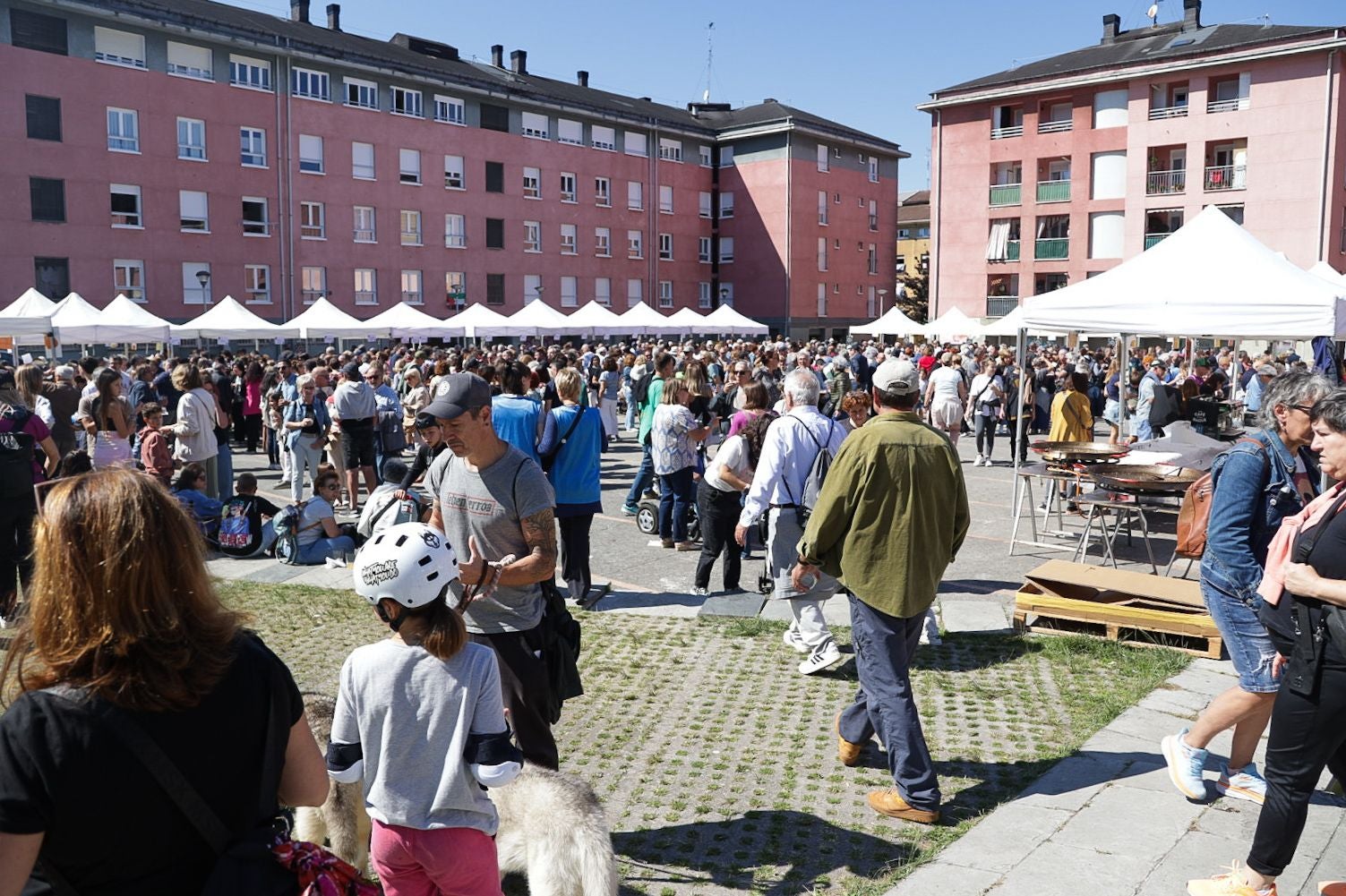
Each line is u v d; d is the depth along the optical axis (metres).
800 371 6.48
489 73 53.75
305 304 42.59
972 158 48.06
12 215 34.41
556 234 52.38
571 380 8.00
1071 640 6.84
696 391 10.67
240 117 40.09
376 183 44.75
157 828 1.68
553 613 4.09
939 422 14.20
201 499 10.07
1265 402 4.18
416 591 2.62
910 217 87.44
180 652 1.69
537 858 3.29
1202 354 32.47
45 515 1.71
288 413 13.12
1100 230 44.69
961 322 32.50
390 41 52.66
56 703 1.62
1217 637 6.36
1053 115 46.16
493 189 49.53
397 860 2.72
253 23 43.84
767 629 7.41
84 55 35.94
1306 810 3.41
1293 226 39.72
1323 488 4.20
